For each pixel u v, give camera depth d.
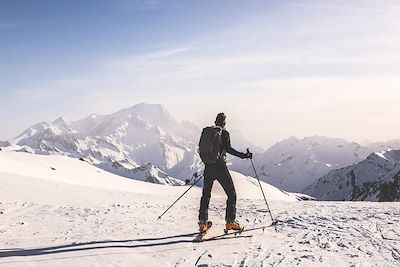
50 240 7.69
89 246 7.14
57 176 68.19
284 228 9.44
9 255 6.44
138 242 7.55
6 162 58.91
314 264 6.33
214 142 7.93
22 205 12.78
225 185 8.16
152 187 83.44
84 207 12.72
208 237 8.14
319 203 16.83
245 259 6.52
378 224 10.01
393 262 6.52
